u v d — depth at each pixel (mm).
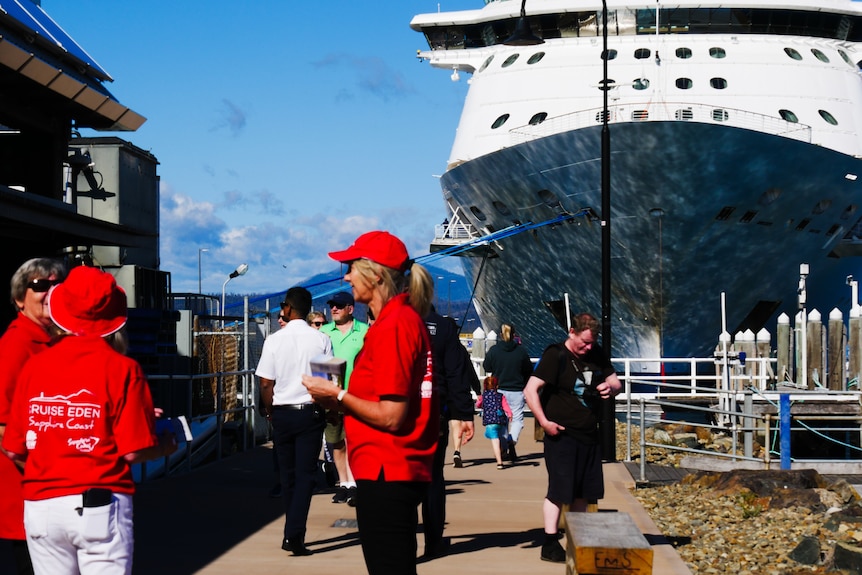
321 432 8312
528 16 34469
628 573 5789
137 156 26375
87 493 4297
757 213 29406
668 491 12852
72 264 19375
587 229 30125
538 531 9453
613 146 28031
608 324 16703
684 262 29672
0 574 7285
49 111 17484
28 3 17234
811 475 12547
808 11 33625
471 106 35875
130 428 4363
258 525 9469
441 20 36188
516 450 16500
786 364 25172
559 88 33594
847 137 33031
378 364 4664
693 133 27406
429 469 4832
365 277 4922
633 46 33531
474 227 34812
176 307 28734
